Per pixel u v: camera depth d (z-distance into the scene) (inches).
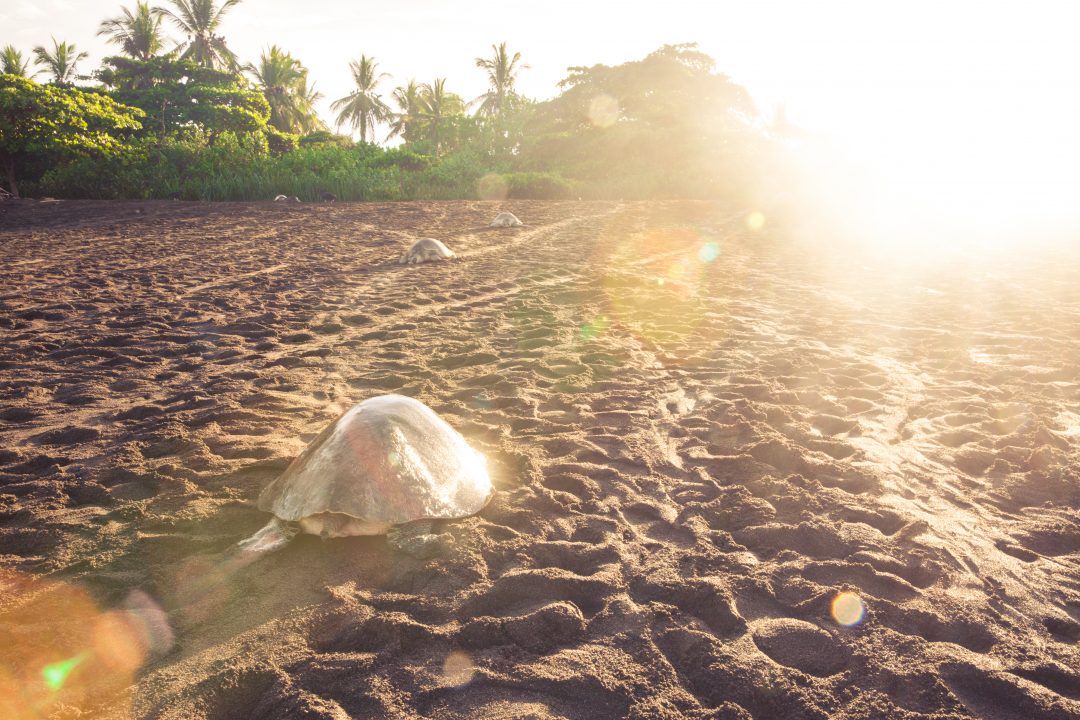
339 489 115.3
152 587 106.7
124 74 1592.0
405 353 247.4
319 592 105.8
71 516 128.3
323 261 470.6
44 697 83.8
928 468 150.9
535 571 109.0
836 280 415.5
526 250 535.5
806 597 103.5
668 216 826.2
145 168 1085.1
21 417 183.9
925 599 102.6
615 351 248.8
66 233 609.6
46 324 288.2
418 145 1537.9
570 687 84.7
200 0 1750.7
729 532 124.7
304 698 82.2
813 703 81.5
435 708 81.9
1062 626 96.5
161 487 140.3
